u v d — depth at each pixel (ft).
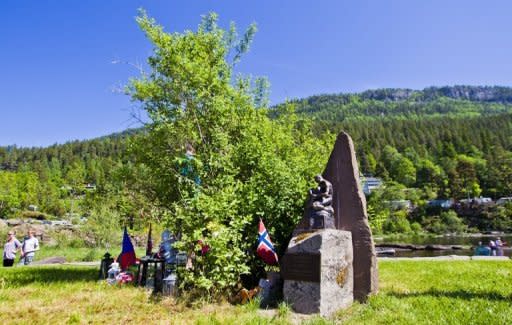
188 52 43.19
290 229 33.14
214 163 34.30
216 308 25.00
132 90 43.06
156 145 42.27
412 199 303.89
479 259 55.62
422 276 37.27
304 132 46.16
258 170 34.78
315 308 24.31
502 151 381.60
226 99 41.63
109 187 47.29
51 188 253.03
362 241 28.76
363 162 395.75
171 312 24.29
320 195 27.94
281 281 28.68
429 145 481.87
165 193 41.68
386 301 25.23
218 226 27.81
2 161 482.28
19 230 127.24
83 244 108.37
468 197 322.96
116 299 27.73
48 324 21.39
